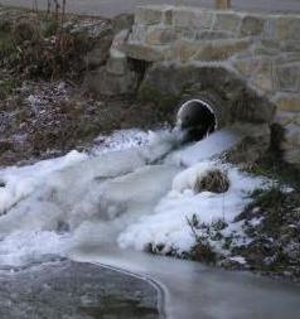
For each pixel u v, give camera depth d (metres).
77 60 12.56
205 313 7.15
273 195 9.09
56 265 8.44
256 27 10.47
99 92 11.95
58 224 9.69
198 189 9.54
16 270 8.31
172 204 9.39
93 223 9.59
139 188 9.85
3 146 11.35
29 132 11.58
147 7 11.46
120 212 9.61
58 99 12.08
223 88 10.76
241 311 7.19
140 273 8.14
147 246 8.80
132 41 11.66
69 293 7.66
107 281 7.94
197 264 8.38
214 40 10.84
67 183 10.04
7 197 10.04
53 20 13.14
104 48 12.16
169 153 10.70
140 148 10.70
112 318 7.09
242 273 8.10
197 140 11.11
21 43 13.11
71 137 11.26
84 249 8.90
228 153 10.09
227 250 8.48
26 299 7.52
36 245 9.04
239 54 10.62
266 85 10.42
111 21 12.64
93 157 10.62
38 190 10.06
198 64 11.01
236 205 9.14
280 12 10.89
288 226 8.59
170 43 11.27
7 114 12.05
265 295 7.55
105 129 11.25
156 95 11.41
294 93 10.22
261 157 10.08
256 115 10.50
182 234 8.77
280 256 8.24
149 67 11.55
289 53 10.23
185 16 11.09
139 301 7.45
